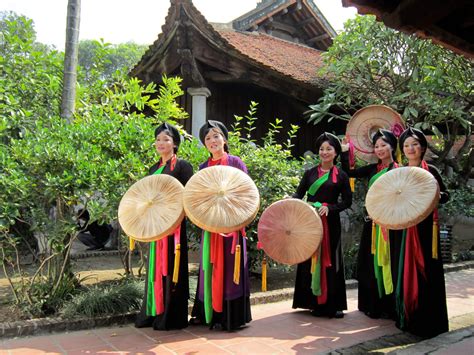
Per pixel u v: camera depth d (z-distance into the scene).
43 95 4.97
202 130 3.41
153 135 4.07
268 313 3.76
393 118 4.11
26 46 5.05
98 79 5.62
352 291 4.75
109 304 3.41
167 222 3.02
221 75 7.27
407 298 3.18
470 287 4.91
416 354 2.53
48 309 3.52
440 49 6.54
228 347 2.88
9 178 3.28
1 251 3.68
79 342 2.96
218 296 3.15
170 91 5.30
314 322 3.49
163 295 3.21
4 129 4.11
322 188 3.67
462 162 8.27
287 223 3.51
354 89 6.94
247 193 3.10
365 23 6.89
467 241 8.59
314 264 3.54
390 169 3.52
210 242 3.17
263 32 11.05
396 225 3.05
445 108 6.40
